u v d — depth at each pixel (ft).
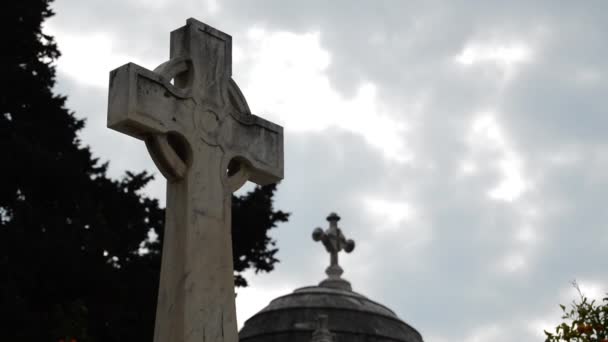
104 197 90.94
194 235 36.88
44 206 88.74
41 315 77.20
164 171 37.29
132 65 36.29
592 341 39.19
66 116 92.63
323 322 87.92
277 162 40.55
